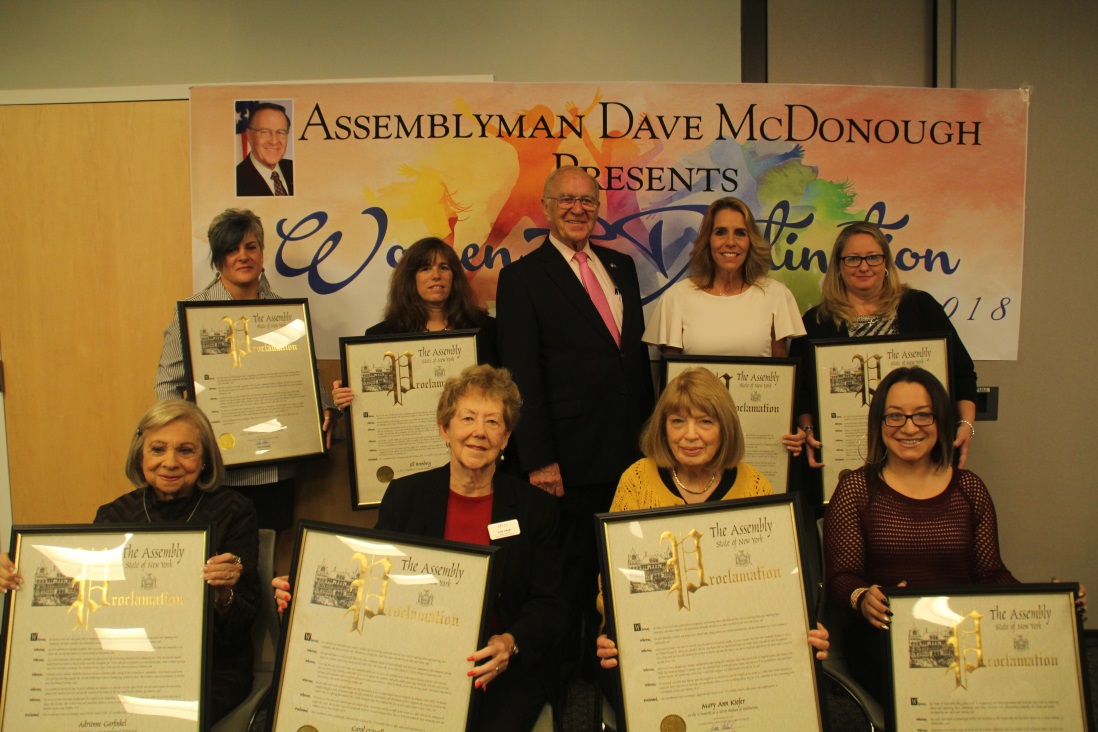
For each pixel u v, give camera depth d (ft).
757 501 6.34
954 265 11.39
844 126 11.27
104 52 11.56
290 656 6.23
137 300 11.60
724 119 11.21
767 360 9.11
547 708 6.91
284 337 9.70
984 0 11.50
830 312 9.96
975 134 11.32
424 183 11.23
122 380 11.69
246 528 7.61
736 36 11.47
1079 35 11.57
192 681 6.26
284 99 11.15
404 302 9.90
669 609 6.18
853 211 11.33
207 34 11.52
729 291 10.07
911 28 11.67
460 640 6.12
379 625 6.21
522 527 7.19
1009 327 11.47
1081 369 11.85
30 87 11.60
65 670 6.24
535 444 9.17
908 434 7.22
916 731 6.08
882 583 7.29
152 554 6.45
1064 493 11.87
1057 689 6.05
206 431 7.57
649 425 7.68
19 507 11.87
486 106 11.16
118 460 11.78
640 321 9.96
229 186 11.21
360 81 11.27
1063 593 6.11
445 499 7.26
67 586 6.36
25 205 11.59
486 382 7.15
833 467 9.18
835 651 7.57
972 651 6.13
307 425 9.77
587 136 11.20
